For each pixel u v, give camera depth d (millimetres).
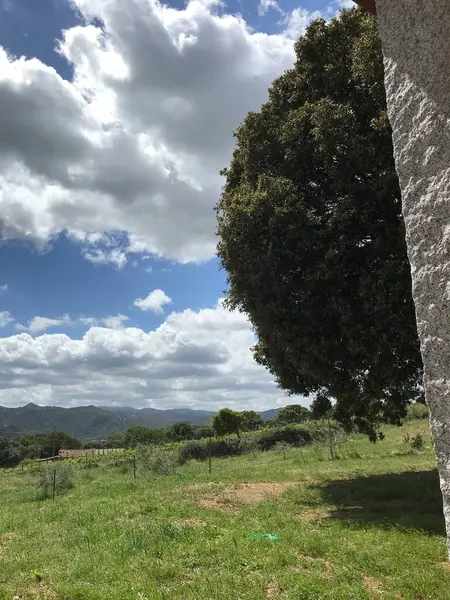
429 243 2639
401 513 9344
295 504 10914
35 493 17469
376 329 9227
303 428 33531
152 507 10734
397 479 13672
